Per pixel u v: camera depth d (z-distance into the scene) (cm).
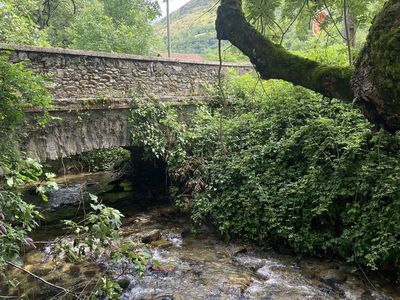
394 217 470
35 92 446
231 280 509
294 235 560
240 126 816
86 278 508
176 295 473
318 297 458
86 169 1305
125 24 1745
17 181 350
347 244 511
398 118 199
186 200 789
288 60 279
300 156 656
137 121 784
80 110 680
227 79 1039
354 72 221
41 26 1053
